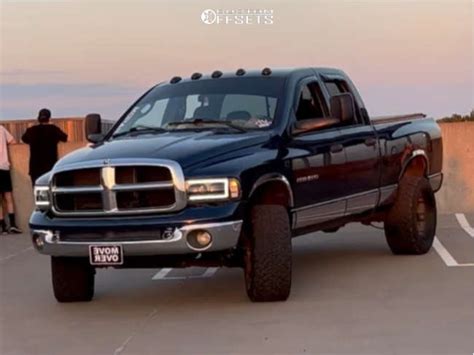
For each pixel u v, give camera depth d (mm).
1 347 7422
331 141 9195
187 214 7668
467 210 15328
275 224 8070
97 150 8312
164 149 8023
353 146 9547
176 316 8156
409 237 10555
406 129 10742
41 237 8141
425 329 7281
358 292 8773
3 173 15156
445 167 15352
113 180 7871
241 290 9172
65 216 8070
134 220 7734
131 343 7305
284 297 8320
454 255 10742
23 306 9008
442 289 8789
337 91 9961
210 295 9023
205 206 7719
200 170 7754
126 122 9500
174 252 7699
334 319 7699
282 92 9031
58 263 8805
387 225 10648
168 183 7723
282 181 8305
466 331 7188
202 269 10641
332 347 6871
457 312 7812
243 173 7867
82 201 8047
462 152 15297
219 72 9688
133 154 7941
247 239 8133
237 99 9117
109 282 10039
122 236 7770
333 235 13031
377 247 11703
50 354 7137
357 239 12555
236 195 7781
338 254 11234
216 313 8148
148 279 10141
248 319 7805
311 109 9359
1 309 8906
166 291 9398
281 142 8539
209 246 7668
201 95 9305
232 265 8320
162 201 7777
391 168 10305
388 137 10297
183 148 8023
